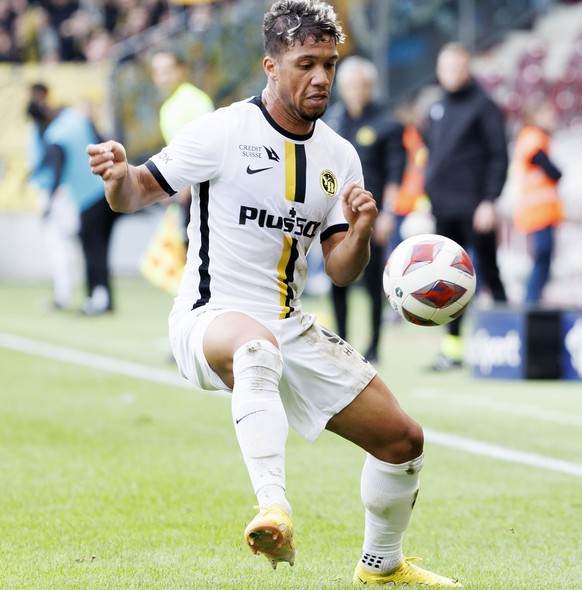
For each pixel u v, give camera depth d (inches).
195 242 625.0
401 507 621.0
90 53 3147.1
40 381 1432.1
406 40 2906.0
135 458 990.4
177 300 633.6
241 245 613.3
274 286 619.2
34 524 767.7
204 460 986.7
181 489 877.2
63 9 3235.7
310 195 617.3
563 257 2407.7
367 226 600.7
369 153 1563.7
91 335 1916.8
